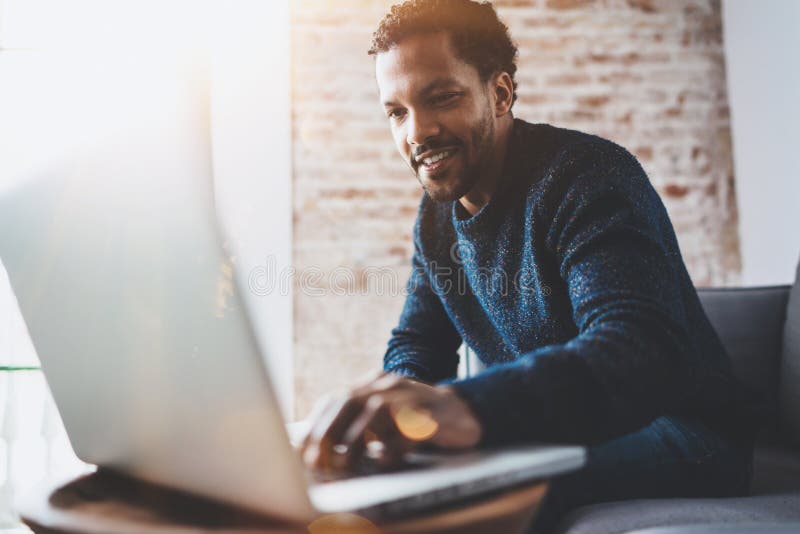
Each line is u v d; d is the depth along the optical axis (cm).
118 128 33
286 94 246
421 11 71
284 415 30
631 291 54
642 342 48
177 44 32
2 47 221
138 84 32
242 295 31
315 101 247
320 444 40
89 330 35
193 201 32
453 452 39
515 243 80
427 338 100
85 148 33
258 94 245
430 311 101
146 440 35
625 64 253
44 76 34
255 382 31
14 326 201
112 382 35
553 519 60
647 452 63
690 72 253
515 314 82
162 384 33
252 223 239
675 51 254
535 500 35
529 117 251
